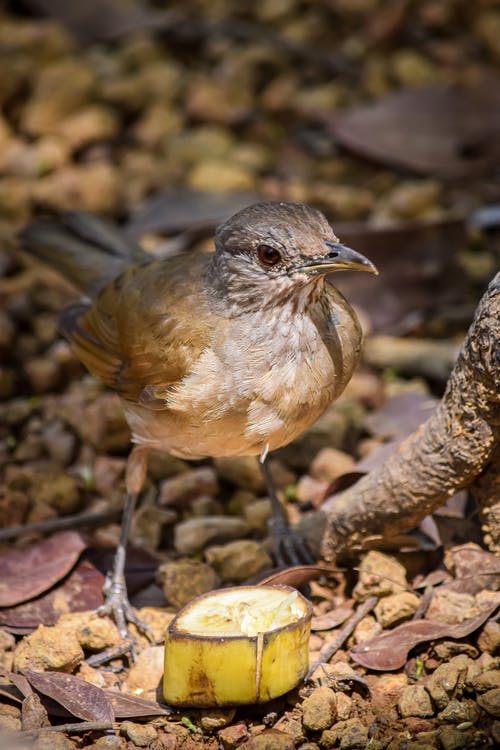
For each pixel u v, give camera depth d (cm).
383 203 1512
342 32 1898
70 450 1157
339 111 1681
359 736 745
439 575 916
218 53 1819
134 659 866
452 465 845
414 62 1759
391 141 1593
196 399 838
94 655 873
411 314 1330
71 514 1077
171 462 1113
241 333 827
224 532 1022
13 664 831
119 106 1705
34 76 1730
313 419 872
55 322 1331
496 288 776
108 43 1872
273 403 830
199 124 1695
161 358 859
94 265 1129
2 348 1274
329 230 822
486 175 1561
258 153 1620
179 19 1877
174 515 1055
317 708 756
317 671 814
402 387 1220
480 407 806
